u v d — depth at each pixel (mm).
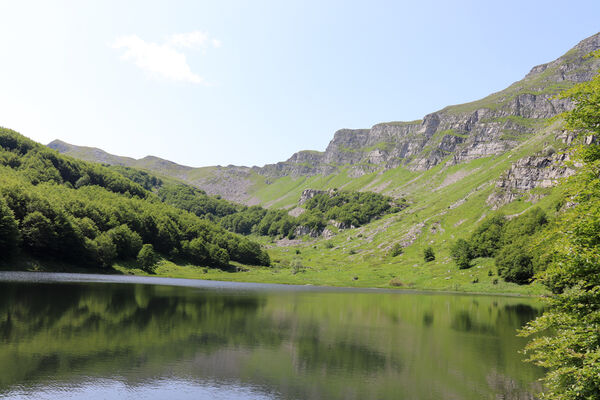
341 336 50188
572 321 20562
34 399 23797
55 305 57531
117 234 165125
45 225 129125
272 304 80938
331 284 169500
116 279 125250
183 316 57344
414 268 188375
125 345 37750
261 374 32188
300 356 38719
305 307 78938
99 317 51156
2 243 114188
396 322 64125
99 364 31375
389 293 129125
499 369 37156
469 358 41094
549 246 22703
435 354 42375
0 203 115750
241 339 44656
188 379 29641
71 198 175500
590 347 19500
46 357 32031
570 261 19875
